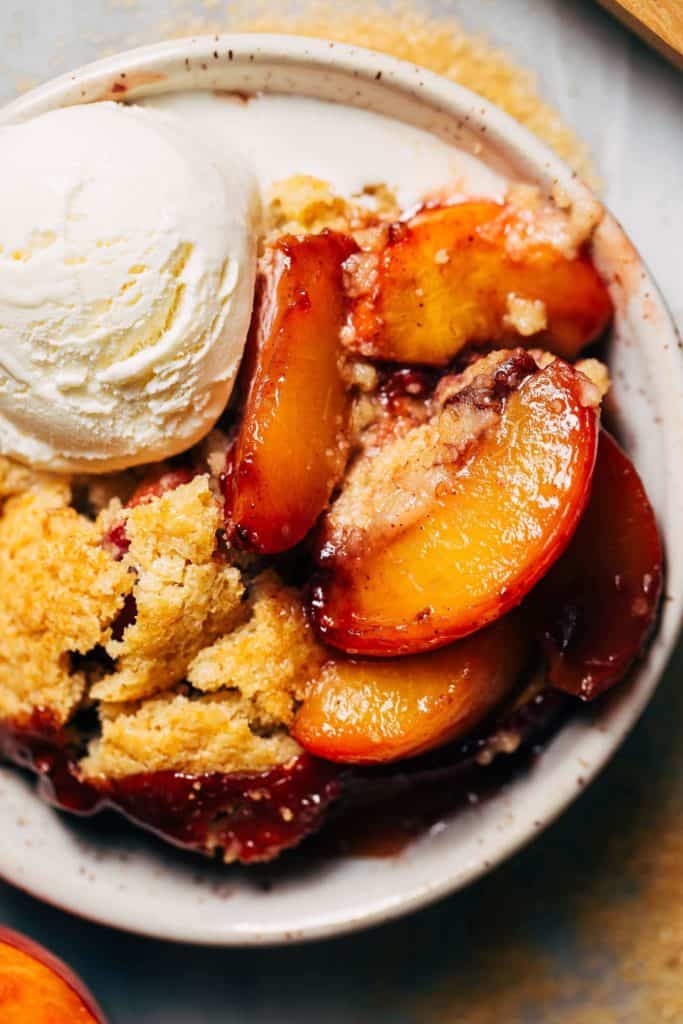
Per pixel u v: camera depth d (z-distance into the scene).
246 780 0.40
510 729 0.41
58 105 0.40
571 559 0.39
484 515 0.38
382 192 0.41
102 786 0.40
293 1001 0.46
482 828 0.41
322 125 0.41
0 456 0.41
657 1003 0.46
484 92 0.45
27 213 0.38
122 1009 0.46
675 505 0.40
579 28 0.45
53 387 0.39
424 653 0.39
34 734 0.40
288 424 0.38
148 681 0.40
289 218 0.41
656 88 0.45
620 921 0.46
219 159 0.40
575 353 0.41
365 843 0.41
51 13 0.45
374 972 0.46
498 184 0.41
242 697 0.40
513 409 0.38
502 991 0.46
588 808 0.46
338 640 0.39
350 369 0.40
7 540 0.40
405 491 0.39
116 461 0.40
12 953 0.41
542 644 0.40
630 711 0.40
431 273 0.40
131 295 0.38
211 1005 0.46
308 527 0.39
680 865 0.46
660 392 0.40
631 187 0.45
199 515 0.39
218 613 0.40
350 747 0.39
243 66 0.40
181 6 0.45
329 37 0.45
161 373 0.39
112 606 0.39
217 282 0.39
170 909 0.41
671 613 0.40
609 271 0.40
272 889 0.41
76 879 0.42
